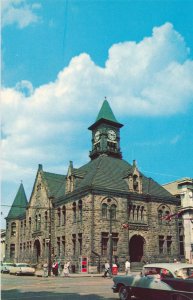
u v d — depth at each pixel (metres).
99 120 60.66
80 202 49.97
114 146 60.44
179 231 55.31
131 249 51.50
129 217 50.53
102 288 23.97
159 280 15.57
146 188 53.94
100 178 50.12
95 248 45.66
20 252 68.81
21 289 23.61
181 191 57.38
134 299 17.83
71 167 53.88
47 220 57.75
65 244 51.72
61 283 28.86
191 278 14.63
